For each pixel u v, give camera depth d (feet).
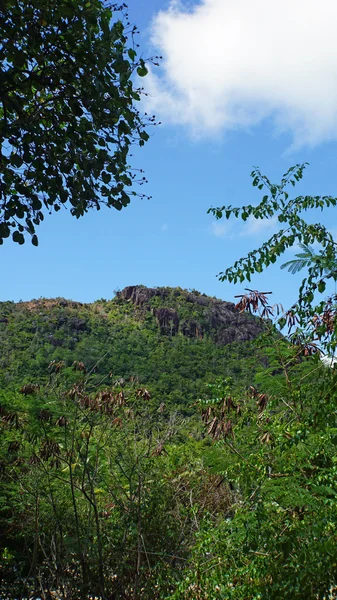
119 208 14.83
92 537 17.65
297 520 10.84
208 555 13.20
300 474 11.55
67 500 18.52
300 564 9.42
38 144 13.56
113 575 16.80
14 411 19.43
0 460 19.93
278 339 13.25
